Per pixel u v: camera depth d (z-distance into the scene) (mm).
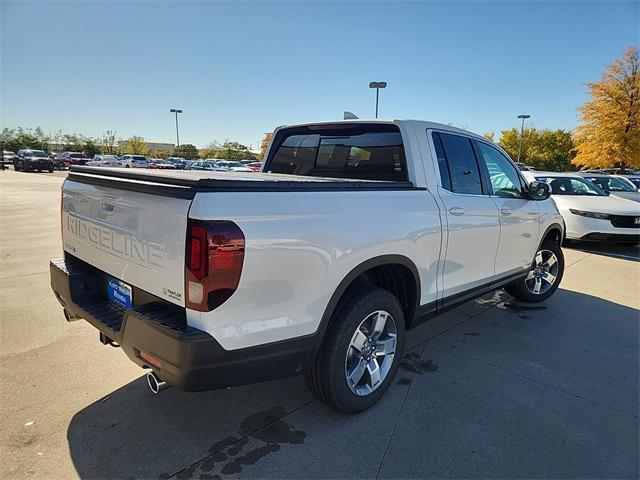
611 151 26828
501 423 2738
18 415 2674
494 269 4051
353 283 2816
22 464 2260
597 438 2617
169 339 1981
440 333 4234
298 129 4105
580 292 5758
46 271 5895
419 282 3092
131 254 2311
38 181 24578
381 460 2375
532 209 4535
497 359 3660
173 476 2215
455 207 3361
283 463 2332
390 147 3361
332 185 2479
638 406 2980
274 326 2186
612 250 8859
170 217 2039
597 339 4137
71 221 2928
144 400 2879
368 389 2824
